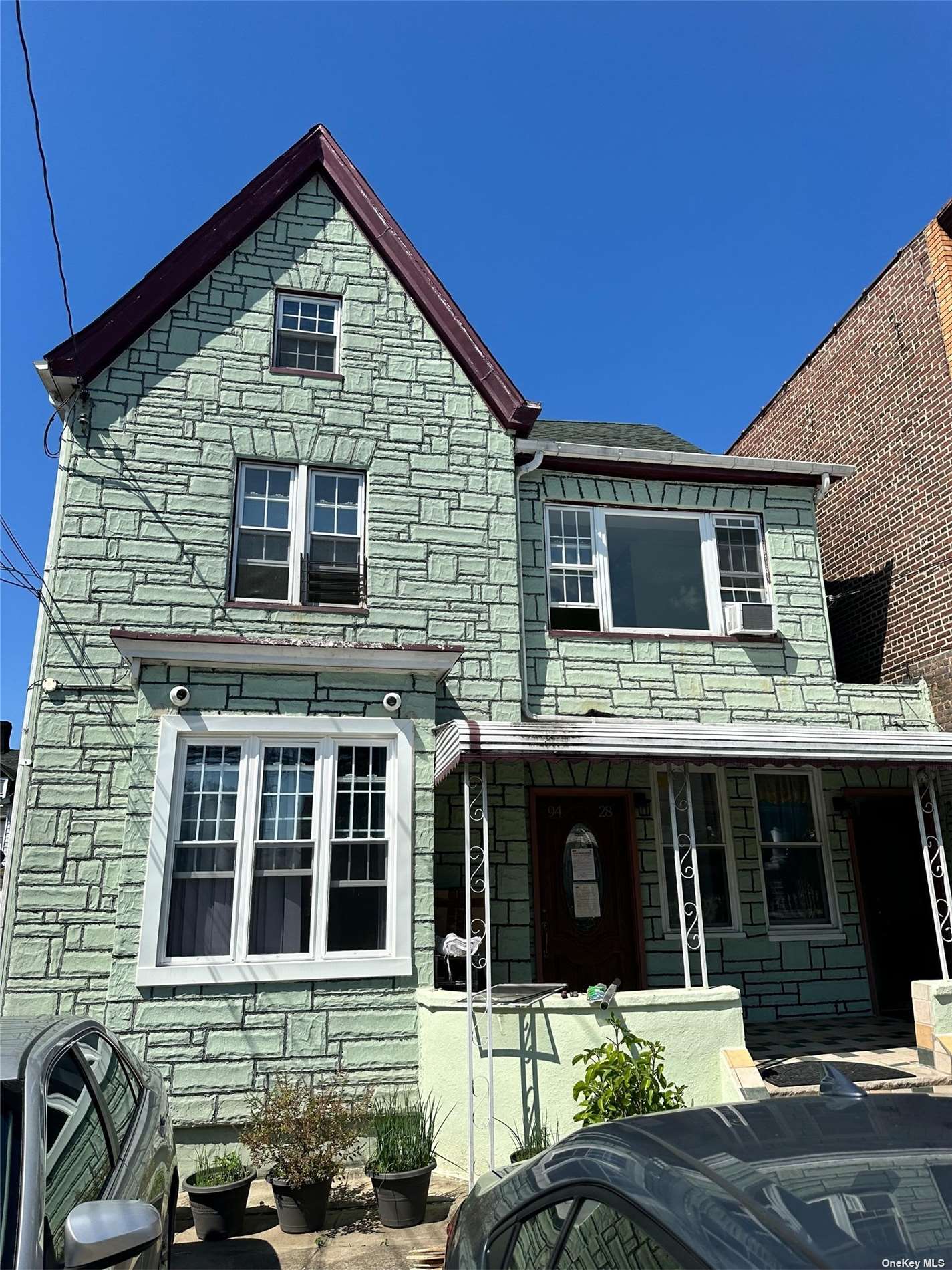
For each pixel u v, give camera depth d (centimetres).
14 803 823
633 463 1117
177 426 945
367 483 995
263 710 816
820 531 1382
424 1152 629
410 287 1066
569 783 1027
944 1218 185
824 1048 861
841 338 1337
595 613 1081
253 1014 745
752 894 1052
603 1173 231
